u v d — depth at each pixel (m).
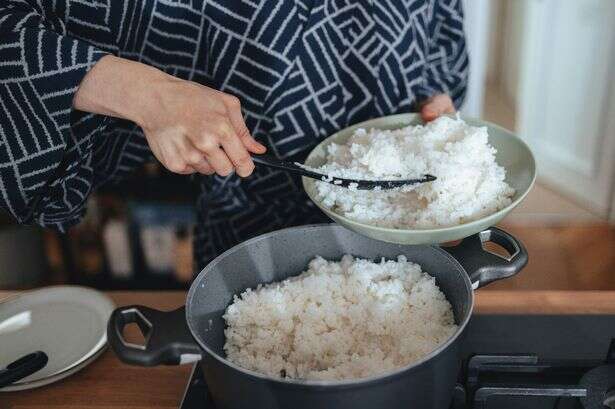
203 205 0.98
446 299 0.70
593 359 0.69
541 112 2.12
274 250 0.73
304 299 0.71
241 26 0.81
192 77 0.86
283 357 0.68
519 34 2.58
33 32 0.69
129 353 0.59
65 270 1.49
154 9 0.79
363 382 0.54
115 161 0.90
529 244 1.81
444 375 0.59
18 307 0.81
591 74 1.88
